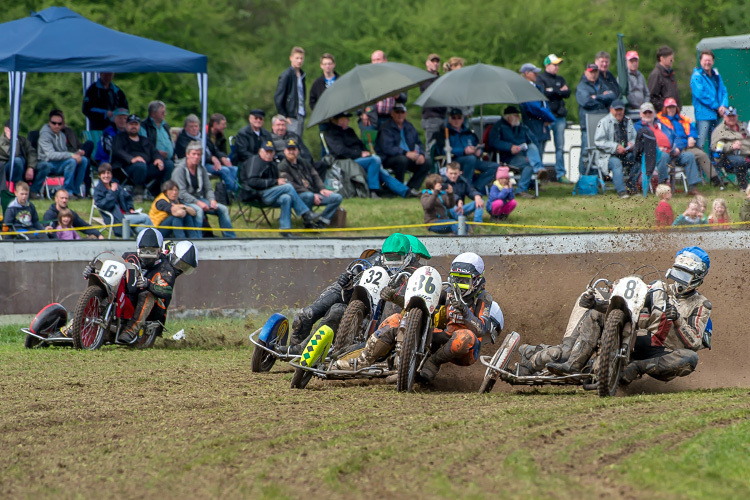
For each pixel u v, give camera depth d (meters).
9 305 44.47
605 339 25.20
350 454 18.66
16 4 106.25
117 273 36.84
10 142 52.53
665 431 20.52
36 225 48.72
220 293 45.50
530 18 112.62
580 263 44.50
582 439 19.73
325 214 53.00
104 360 33.97
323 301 30.33
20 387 27.88
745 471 17.20
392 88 57.41
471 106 58.09
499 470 17.45
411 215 55.31
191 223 50.22
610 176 58.50
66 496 16.62
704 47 66.00
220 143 61.91
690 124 62.72
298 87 61.56
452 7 116.06
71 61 53.53
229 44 130.25
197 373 31.09
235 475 17.45
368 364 27.17
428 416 22.78
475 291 28.27
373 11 123.50
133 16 115.00
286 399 25.64
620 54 62.19
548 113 60.94
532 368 27.23
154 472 17.91
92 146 59.75
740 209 49.25
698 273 27.11
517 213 55.59
